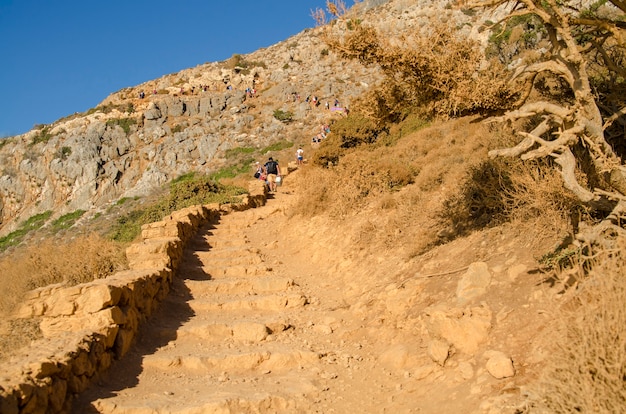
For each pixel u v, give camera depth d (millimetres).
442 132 15922
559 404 3949
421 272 8172
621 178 6023
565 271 5750
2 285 9633
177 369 6785
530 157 5906
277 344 7676
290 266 12234
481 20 39156
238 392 6012
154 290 8539
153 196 35812
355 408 5785
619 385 3742
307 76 55000
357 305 8586
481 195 8648
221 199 19500
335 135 21766
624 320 3953
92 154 42688
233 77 57688
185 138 43438
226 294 9953
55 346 5695
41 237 35375
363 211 13055
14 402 4355
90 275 10086
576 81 6230
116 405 5477
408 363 6273
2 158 45625
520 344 5270
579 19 6605
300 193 17000
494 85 6945
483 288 6492
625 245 4688
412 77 7461
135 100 51906
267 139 40875
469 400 4902
